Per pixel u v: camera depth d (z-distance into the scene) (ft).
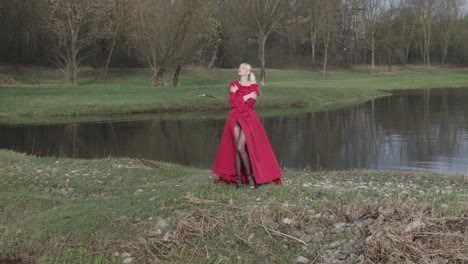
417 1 264.11
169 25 131.44
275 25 160.25
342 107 105.81
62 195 29.22
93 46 175.32
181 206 21.20
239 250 17.99
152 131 71.61
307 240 18.08
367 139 62.39
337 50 259.39
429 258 16.17
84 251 18.56
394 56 272.92
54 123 80.94
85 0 133.28
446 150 53.62
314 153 52.95
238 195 22.24
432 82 178.91
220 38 173.78
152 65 139.33
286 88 126.62
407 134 66.18
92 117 89.56
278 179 24.45
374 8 255.29
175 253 17.99
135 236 19.26
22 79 148.15
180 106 101.40
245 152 23.67
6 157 39.42
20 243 19.72
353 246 17.40
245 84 24.29
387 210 19.08
